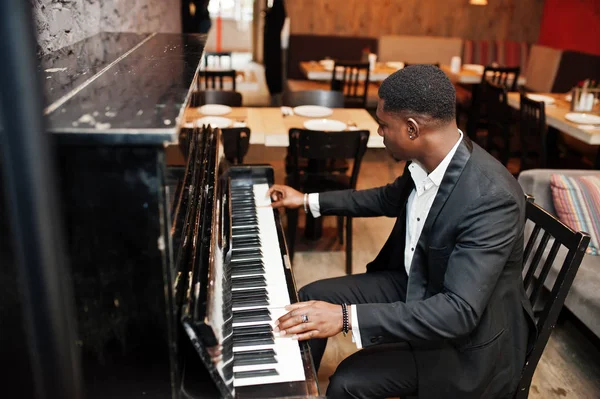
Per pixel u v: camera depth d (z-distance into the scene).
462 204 1.27
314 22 6.86
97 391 0.83
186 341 0.91
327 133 2.58
